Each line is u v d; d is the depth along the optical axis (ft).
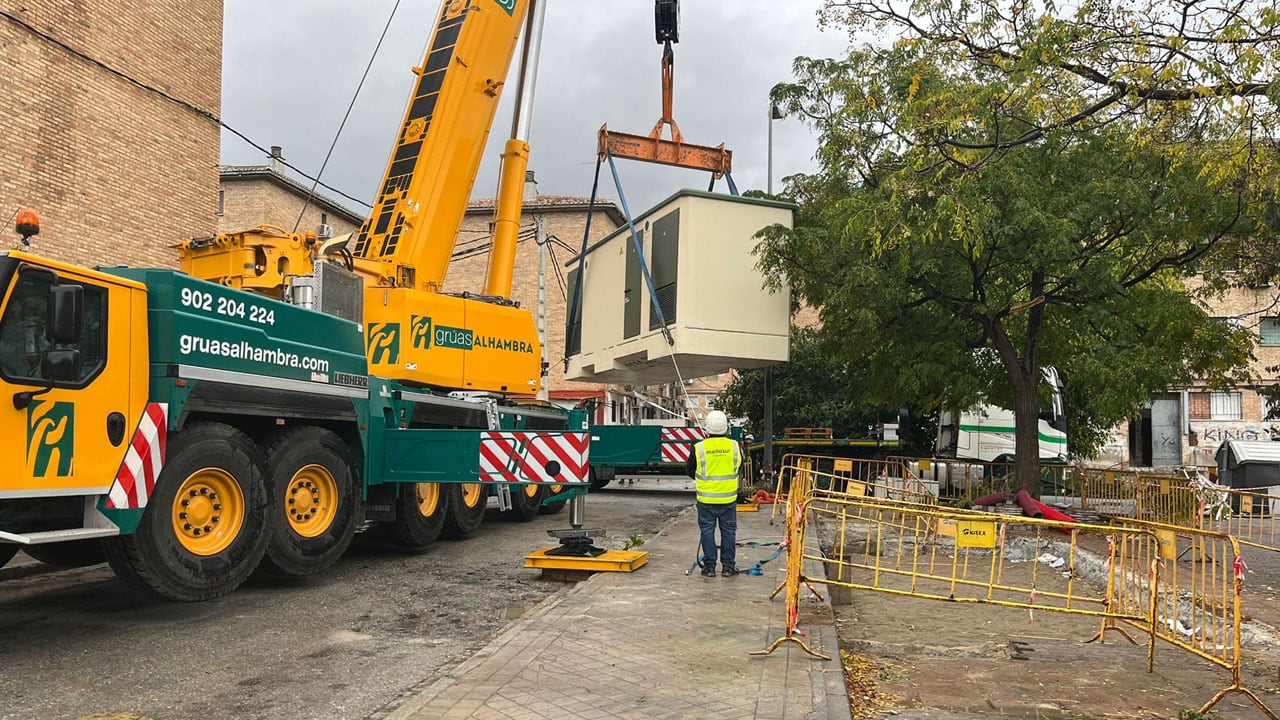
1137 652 22.38
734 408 99.14
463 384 41.47
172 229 53.42
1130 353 44.93
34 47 43.83
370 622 25.11
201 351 24.91
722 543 30.76
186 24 55.16
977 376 53.62
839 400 91.97
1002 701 17.84
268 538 27.07
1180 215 42.14
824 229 49.67
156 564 23.26
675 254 50.90
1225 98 24.75
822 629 22.62
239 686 18.98
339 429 32.30
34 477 20.43
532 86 49.78
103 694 18.34
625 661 19.57
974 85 30.83
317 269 32.65
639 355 55.26
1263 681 19.84
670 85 57.77
